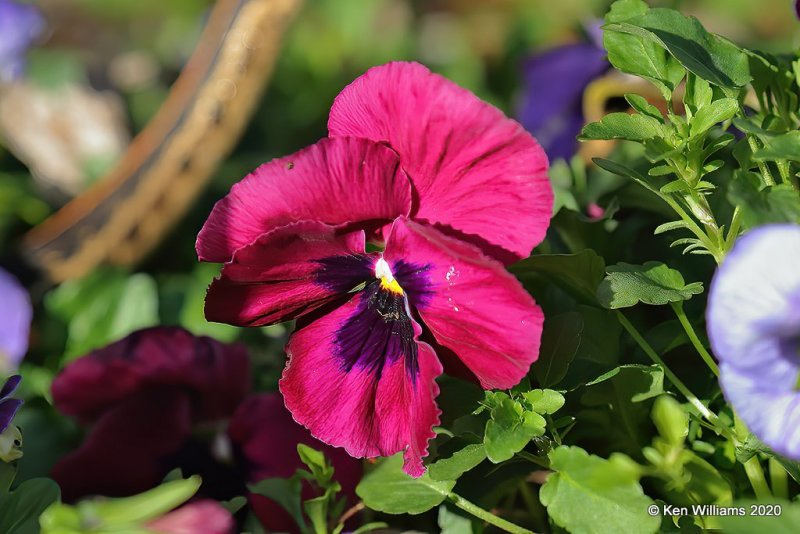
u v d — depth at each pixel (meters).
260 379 0.45
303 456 0.37
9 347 0.48
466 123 0.33
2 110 0.66
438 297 0.33
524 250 0.33
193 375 0.40
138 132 0.70
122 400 0.41
